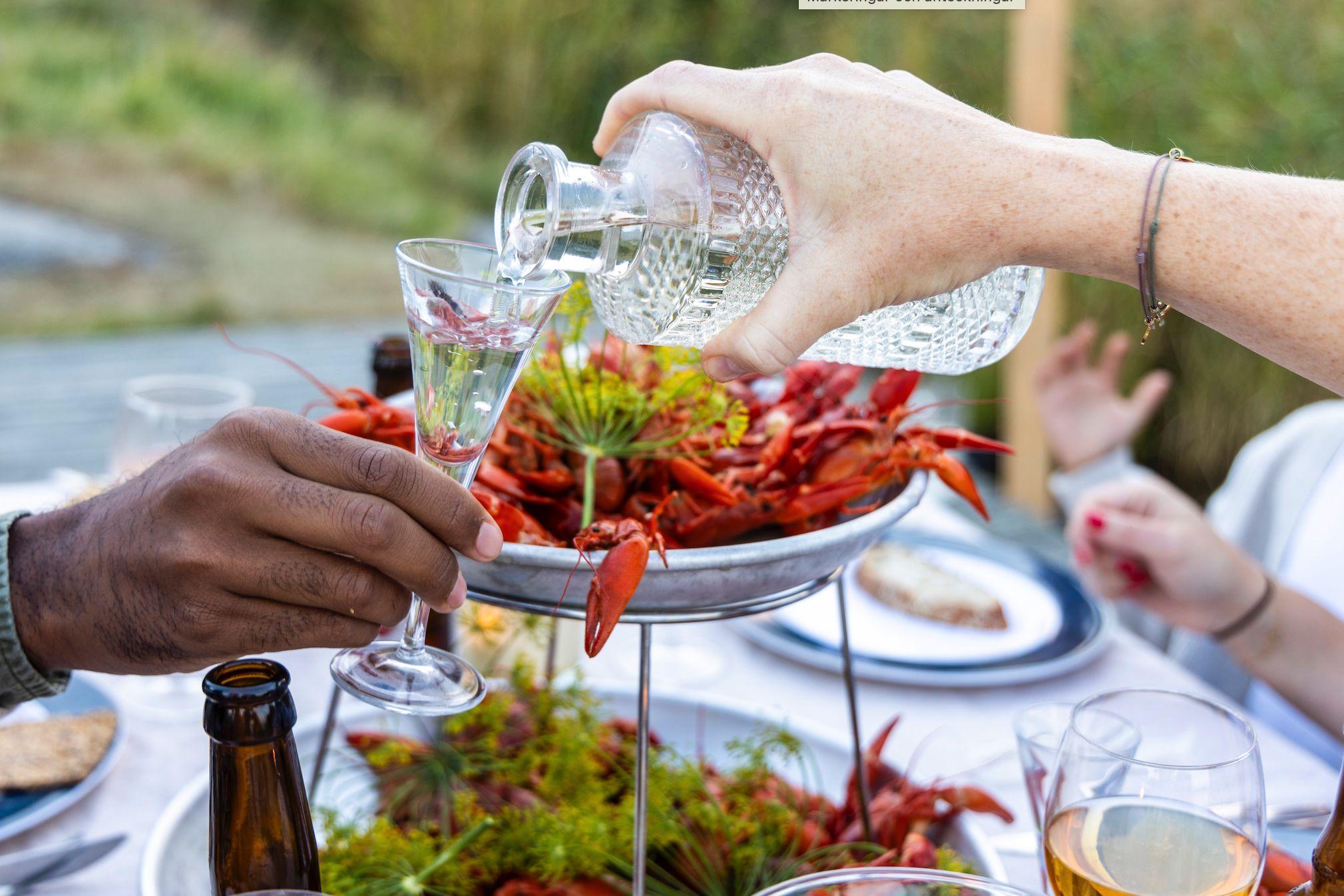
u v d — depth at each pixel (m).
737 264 0.65
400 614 0.61
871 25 3.56
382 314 3.96
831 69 0.63
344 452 0.58
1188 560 1.00
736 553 0.61
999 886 0.58
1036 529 1.76
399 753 0.76
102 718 0.85
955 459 0.72
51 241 4.25
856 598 1.10
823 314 0.61
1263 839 0.61
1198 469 2.68
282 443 0.58
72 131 5.18
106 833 0.78
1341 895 0.58
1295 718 1.14
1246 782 0.61
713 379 0.63
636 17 5.30
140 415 0.95
